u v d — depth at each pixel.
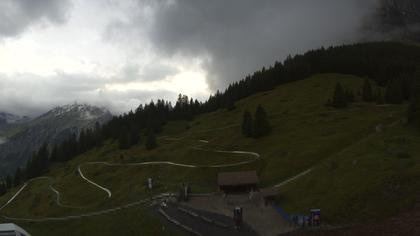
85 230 97.50
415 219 54.75
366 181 73.19
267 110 193.88
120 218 95.12
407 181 67.38
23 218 136.38
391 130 103.12
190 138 183.50
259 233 67.44
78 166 196.38
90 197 137.00
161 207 92.56
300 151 118.38
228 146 146.50
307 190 83.38
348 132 124.94
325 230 61.78
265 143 138.38
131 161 166.75
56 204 140.88
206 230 72.75
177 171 134.38
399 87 161.88
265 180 105.62
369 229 56.66
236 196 96.69
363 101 176.38
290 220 70.94
